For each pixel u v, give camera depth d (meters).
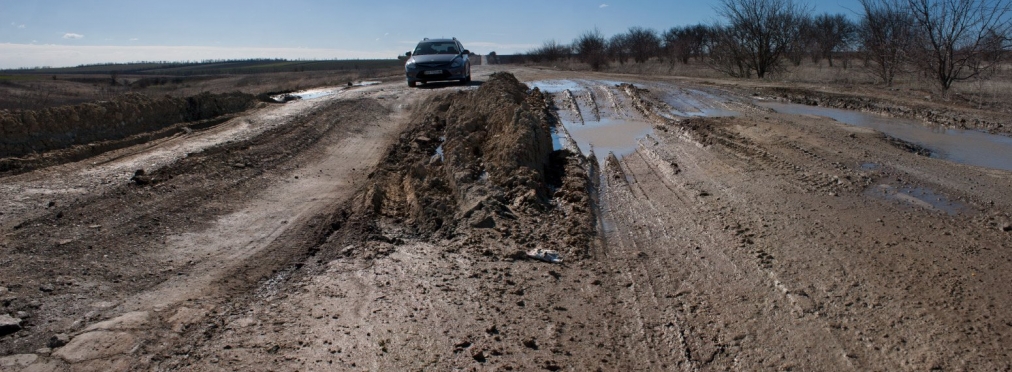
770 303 4.32
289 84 25.48
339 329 3.83
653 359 3.67
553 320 4.10
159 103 11.18
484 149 9.25
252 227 5.91
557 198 7.23
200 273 4.72
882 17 20.41
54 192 6.53
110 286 4.38
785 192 7.15
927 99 15.37
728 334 3.93
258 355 3.51
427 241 5.57
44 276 4.43
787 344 3.77
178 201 6.52
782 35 26.41
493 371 3.43
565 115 14.46
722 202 6.95
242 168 8.23
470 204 6.29
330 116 12.82
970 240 5.36
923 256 5.03
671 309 4.30
